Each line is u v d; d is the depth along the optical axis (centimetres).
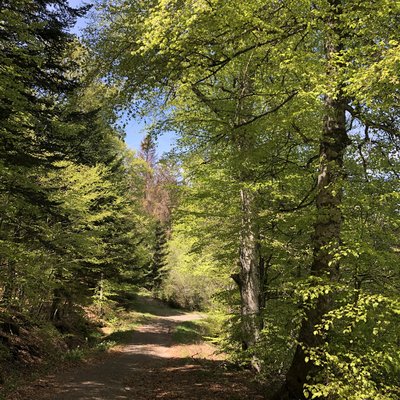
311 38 778
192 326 2958
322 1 576
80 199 1526
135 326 2786
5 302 1269
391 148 693
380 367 567
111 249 2358
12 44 964
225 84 1091
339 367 524
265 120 814
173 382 1133
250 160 862
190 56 757
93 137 2180
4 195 1033
